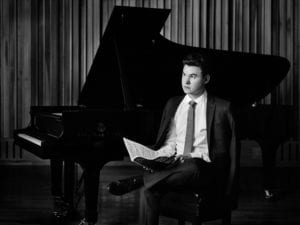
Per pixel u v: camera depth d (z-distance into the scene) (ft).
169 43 12.59
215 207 7.72
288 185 17.38
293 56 22.08
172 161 7.81
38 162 21.76
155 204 7.64
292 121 15.43
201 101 8.56
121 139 10.22
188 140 8.34
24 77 21.62
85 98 12.87
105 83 12.48
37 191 15.66
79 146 9.87
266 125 14.88
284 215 12.66
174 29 21.88
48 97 21.70
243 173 19.90
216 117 8.32
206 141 8.43
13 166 21.27
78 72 21.71
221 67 14.16
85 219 10.15
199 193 7.59
